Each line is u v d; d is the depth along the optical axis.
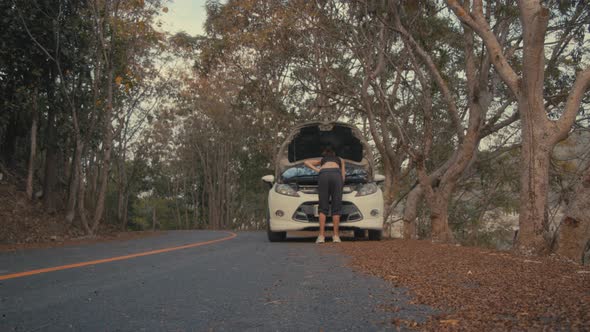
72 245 11.35
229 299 3.87
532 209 7.99
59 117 16.94
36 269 5.85
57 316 3.27
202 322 3.11
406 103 19.09
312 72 19.62
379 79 16.98
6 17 14.68
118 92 23.05
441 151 21.25
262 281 4.81
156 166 42.25
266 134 27.47
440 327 2.90
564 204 15.02
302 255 7.57
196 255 7.69
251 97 24.98
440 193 12.44
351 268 5.84
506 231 25.89
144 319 3.19
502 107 14.09
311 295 4.04
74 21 15.81
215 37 22.08
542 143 7.96
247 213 50.03
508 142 18.67
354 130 11.95
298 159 12.43
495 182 23.56
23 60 15.67
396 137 19.03
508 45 14.61
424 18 13.77
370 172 11.95
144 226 60.53
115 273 5.44
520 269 5.55
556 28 12.70
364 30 14.74
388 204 16.69
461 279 4.79
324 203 10.19
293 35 18.27
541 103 7.97
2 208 14.99
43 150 18.77
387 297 3.93
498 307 3.40
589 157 14.58
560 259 7.14
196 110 41.22
